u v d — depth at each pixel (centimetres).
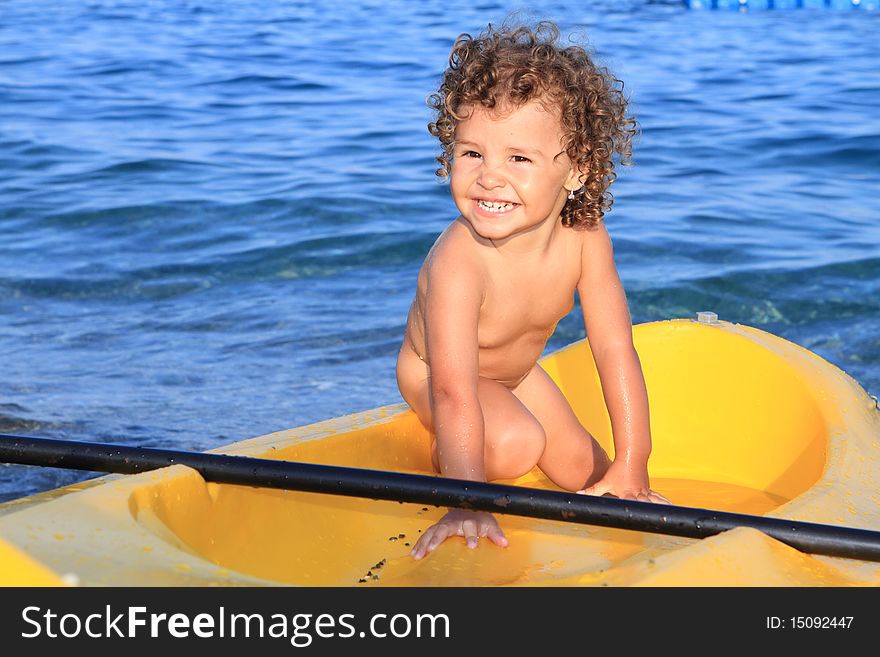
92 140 910
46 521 176
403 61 1275
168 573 167
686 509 192
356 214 716
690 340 314
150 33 1488
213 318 554
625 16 1736
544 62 232
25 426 423
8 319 549
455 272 245
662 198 760
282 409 449
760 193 774
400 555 239
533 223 238
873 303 576
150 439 417
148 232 686
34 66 1229
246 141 916
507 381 274
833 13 1800
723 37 1512
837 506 225
